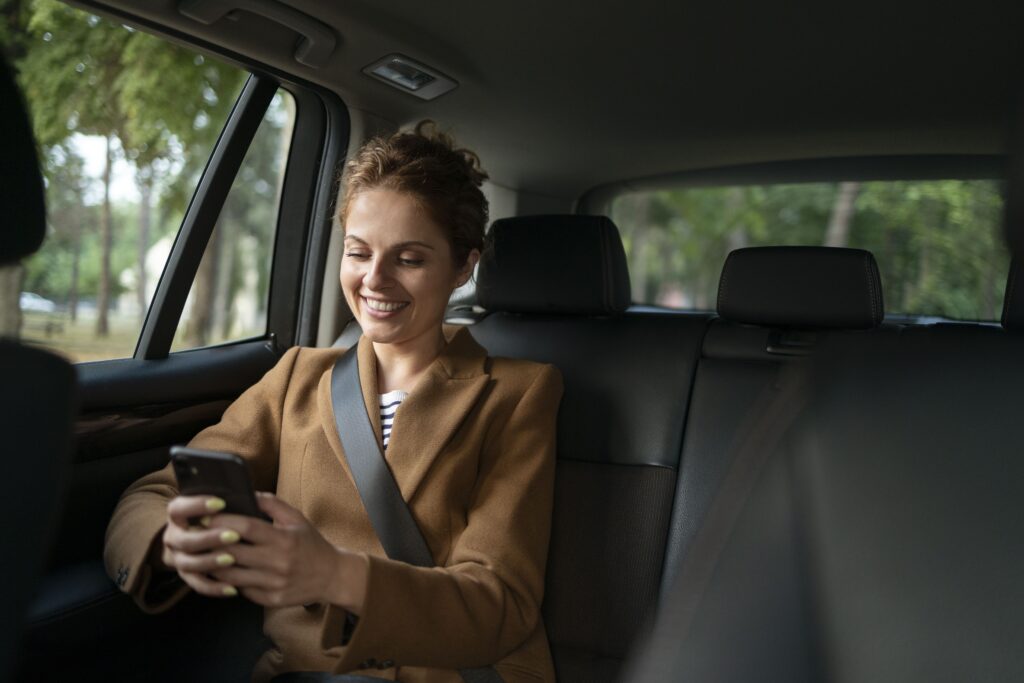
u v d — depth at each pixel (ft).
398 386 4.68
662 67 6.26
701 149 8.00
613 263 5.97
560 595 5.00
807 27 5.68
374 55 5.82
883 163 8.09
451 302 7.36
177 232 5.82
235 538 3.12
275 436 4.80
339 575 3.39
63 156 16.47
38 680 3.85
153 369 5.36
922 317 7.96
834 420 2.00
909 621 1.75
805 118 7.25
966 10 5.39
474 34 5.71
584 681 4.78
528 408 4.57
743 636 1.77
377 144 4.61
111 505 4.88
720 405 5.28
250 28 5.29
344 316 6.93
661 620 1.90
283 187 6.79
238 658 4.81
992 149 7.46
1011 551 1.77
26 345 2.48
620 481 5.20
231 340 6.59
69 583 4.13
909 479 1.88
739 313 5.69
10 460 2.31
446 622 3.65
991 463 1.86
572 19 5.52
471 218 4.58
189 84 17.98
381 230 4.31
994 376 1.97
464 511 4.41
